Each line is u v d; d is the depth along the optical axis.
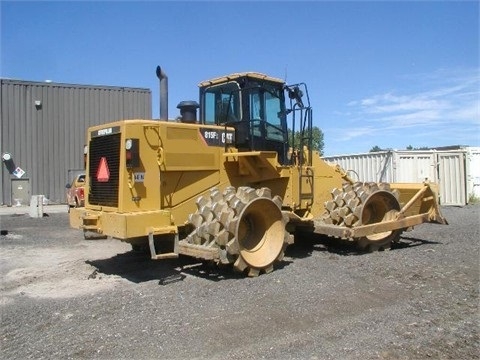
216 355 4.31
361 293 6.14
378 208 9.38
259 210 7.32
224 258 6.87
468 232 11.55
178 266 7.98
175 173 7.61
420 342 4.57
